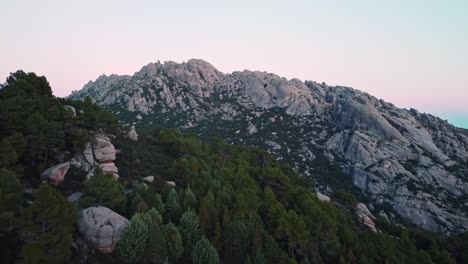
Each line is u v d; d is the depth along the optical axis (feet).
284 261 175.83
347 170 527.81
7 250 115.75
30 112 199.52
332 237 216.13
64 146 198.80
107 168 204.03
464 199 461.78
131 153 249.55
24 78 252.21
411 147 570.05
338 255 205.77
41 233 120.37
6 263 112.47
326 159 568.41
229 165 295.89
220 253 176.96
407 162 535.19
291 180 335.06
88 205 156.56
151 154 267.80
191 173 236.02
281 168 362.12
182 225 173.17
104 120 240.32
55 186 172.45
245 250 178.19
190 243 166.91
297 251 197.57
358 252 211.00
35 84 250.98
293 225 204.03
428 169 512.22
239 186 246.88
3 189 125.59
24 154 179.32
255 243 177.58
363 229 285.84
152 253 145.59
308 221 219.20
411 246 227.81
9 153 154.20
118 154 237.86
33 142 177.78
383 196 462.19
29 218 117.19
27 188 160.15
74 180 183.73
